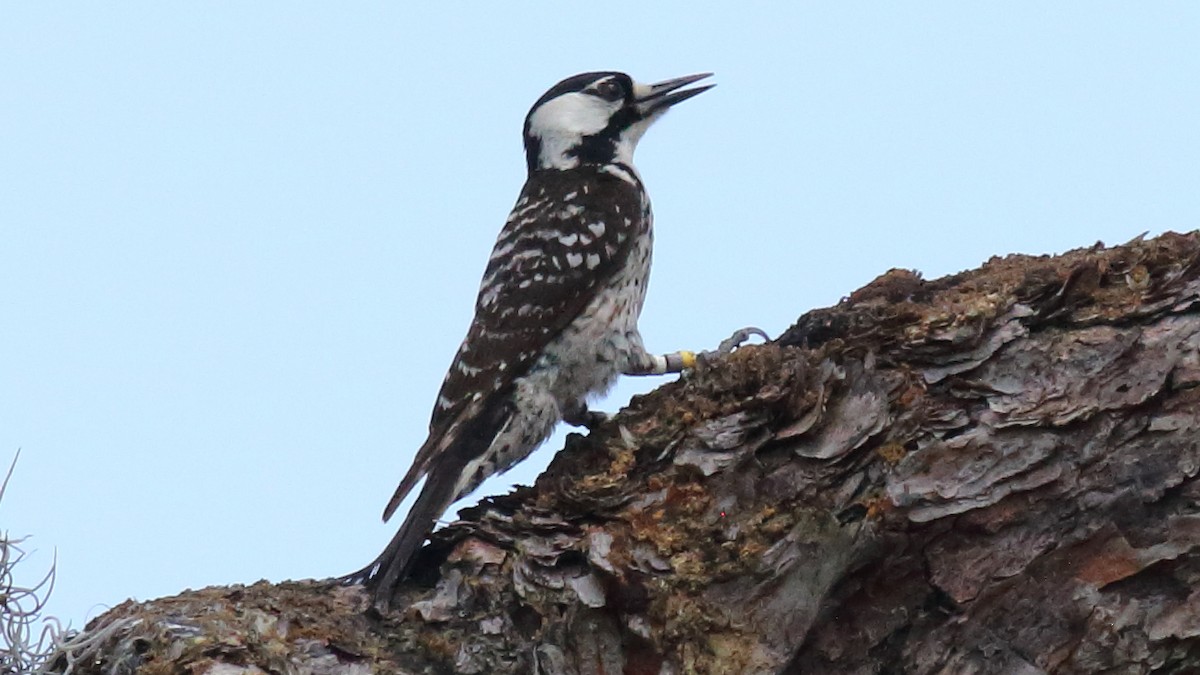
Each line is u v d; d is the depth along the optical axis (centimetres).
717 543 841
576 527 869
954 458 850
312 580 923
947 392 866
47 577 859
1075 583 856
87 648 813
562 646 841
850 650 865
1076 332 873
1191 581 847
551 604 843
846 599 864
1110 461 851
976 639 862
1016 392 856
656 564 834
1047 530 853
